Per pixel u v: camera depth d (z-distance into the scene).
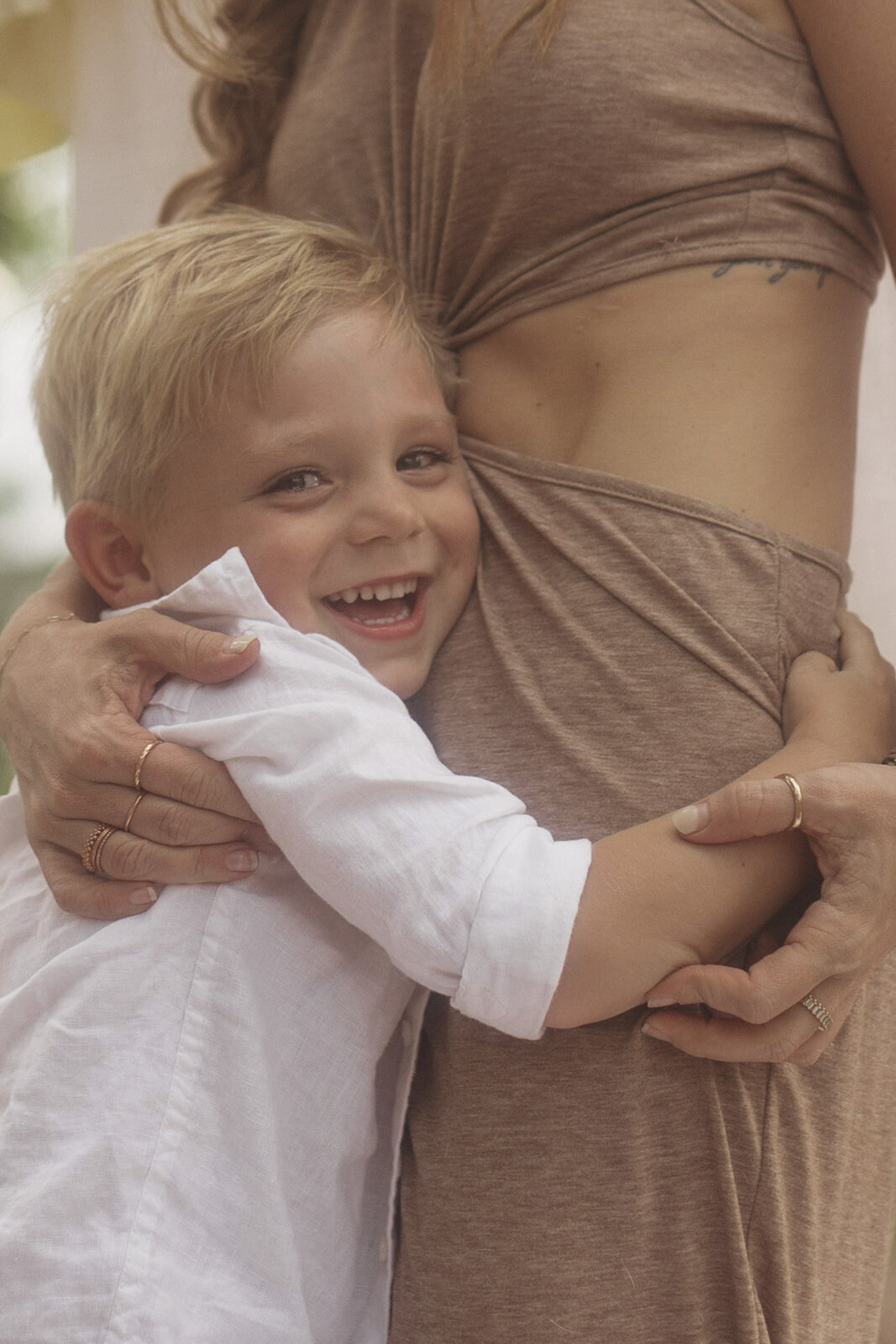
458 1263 0.99
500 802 0.97
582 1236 0.97
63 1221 0.94
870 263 1.24
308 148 1.40
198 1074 0.98
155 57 1.89
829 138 1.18
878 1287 1.16
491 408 1.23
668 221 1.15
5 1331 0.92
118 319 1.19
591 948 0.91
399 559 1.12
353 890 0.95
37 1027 1.04
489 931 0.91
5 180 3.66
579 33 1.15
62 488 1.32
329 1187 1.02
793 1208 1.01
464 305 1.28
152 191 1.91
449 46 1.19
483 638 1.14
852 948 0.94
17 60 1.94
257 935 1.03
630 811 1.03
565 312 1.18
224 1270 0.95
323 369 1.10
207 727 1.03
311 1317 1.00
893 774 0.98
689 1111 0.99
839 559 1.16
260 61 1.54
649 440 1.14
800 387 1.16
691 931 0.94
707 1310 0.98
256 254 1.17
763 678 1.07
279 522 1.10
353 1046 1.04
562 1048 1.00
